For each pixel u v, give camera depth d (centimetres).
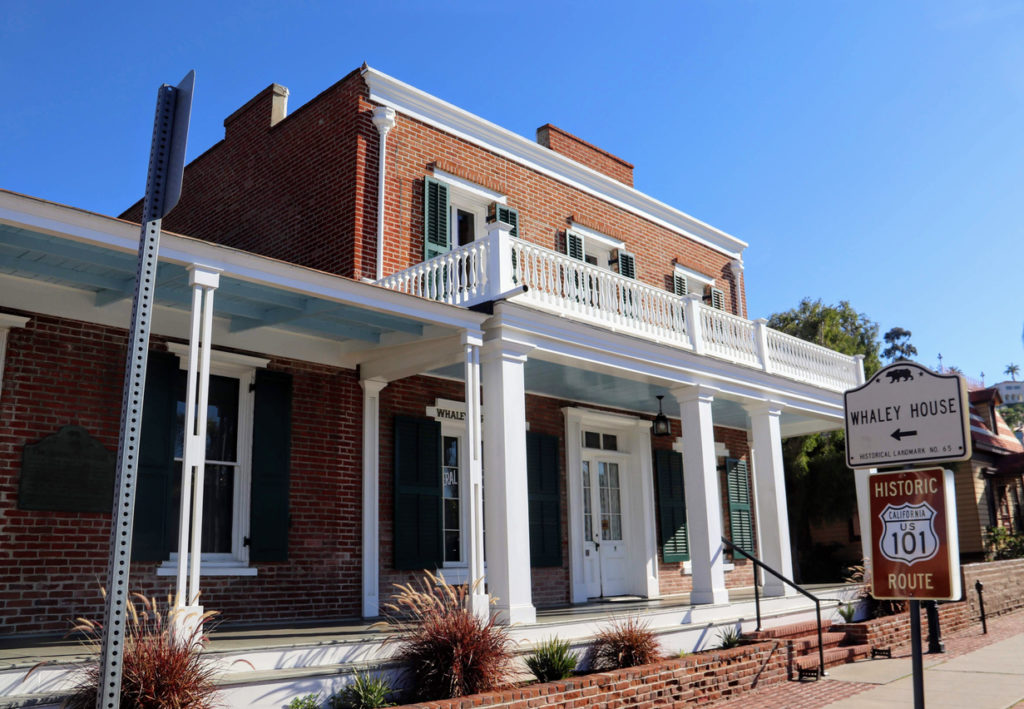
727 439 1938
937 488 472
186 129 353
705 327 1409
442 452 1311
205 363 771
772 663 1093
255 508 1063
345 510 1162
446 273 1180
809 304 2934
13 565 875
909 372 499
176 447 1028
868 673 1117
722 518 1862
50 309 935
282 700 723
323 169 1327
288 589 1084
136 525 948
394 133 1326
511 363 1056
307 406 1149
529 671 923
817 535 2755
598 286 1249
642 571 1614
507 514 1005
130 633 670
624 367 1223
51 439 919
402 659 818
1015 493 2902
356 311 991
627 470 1683
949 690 963
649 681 923
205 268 784
